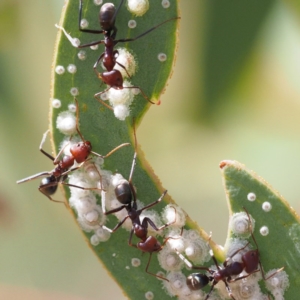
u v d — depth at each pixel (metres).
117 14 0.23
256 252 0.23
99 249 0.23
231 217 0.23
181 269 0.23
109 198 0.23
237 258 0.23
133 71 0.23
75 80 0.23
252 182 0.23
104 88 0.23
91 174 0.23
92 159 0.23
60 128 0.23
